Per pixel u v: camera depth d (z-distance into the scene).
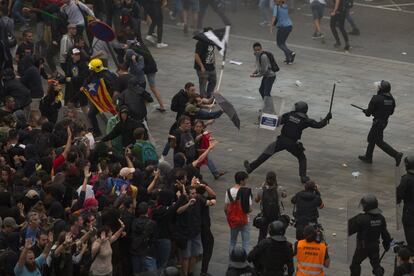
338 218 46.06
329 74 65.94
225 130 55.94
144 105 50.28
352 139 55.72
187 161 46.84
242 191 40.31
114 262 37.22
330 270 41.25
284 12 66.75
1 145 43.75
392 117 59.16
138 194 39.56
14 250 35.59
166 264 39.50
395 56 70.50
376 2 83.62
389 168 52.19
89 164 41.44
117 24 68.50
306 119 48.81
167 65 66.19
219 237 44.09
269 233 36.84
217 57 67.94
